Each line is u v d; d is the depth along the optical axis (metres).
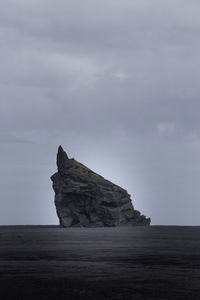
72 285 66.94
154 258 106.94
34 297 59.16
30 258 106.12
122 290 63.31
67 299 57.97
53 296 59.66
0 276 75.31
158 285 67.12
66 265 90.94
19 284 67.69
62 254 117.69
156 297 58.94
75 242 179.62
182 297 58.97
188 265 92.12
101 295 60.22
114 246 153.12
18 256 111.50
